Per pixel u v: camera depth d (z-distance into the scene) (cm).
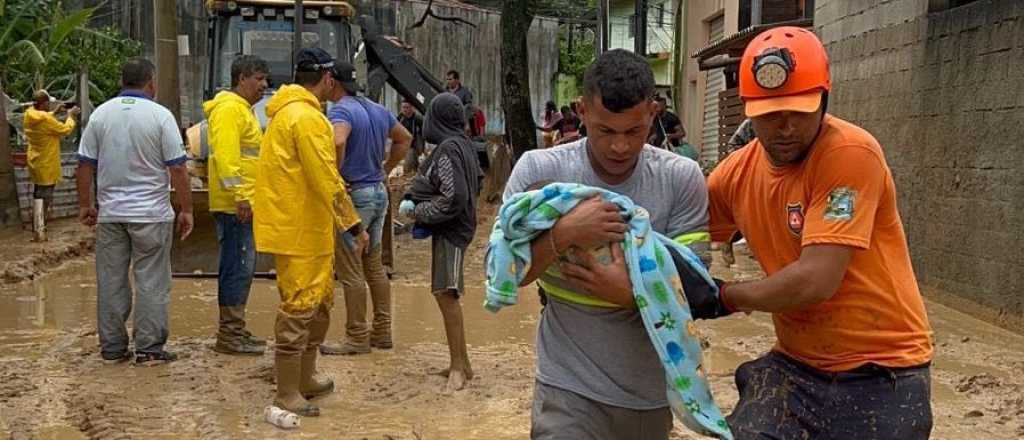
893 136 1079
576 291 325
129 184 700
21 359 725
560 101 3028
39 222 1295
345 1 1306
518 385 670
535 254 315
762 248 344
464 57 2802
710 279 322
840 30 1238
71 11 2236
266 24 1276
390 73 1334
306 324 589
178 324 862
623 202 313
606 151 312
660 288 309
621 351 324
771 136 317
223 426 573
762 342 802
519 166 335
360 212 730
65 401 619
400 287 1073
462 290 662
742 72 318
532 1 2202
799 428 335
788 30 317
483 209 1867
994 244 879
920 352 334
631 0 3372
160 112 705
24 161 1445
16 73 1903
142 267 714
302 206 575
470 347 788
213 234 1076
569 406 324
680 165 332
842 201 313
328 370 698
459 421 589
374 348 771
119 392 639
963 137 930
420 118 1958
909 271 338
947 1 984
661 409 333
